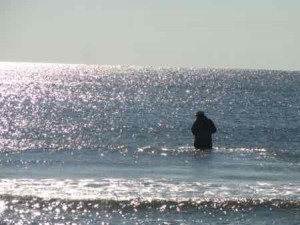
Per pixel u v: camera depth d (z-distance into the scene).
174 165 56.09
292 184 47.94
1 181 46.47
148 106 169.25
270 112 152.75
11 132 97.56
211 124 67.00
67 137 91.50
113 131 101.19
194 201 41.06
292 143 89.12
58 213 38.31
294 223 37.31
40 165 54.81
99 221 36.88
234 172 52.91
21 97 199.38
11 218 37.03
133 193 43.16
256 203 41.06
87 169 53.03
